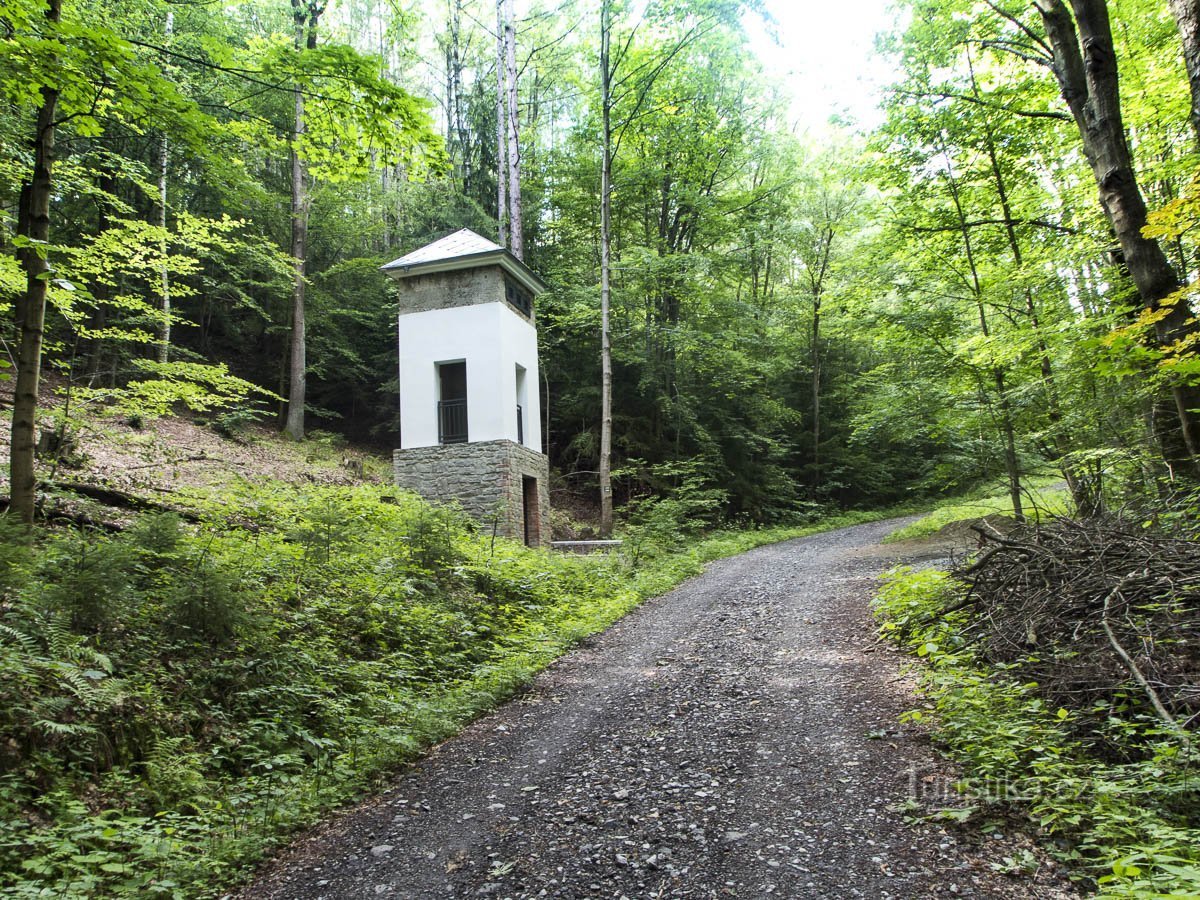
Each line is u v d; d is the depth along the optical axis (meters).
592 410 24.83
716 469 25.70
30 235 6.57
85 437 11.62
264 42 8.15
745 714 5.51
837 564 14.20
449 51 31.84
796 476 31.42
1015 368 12.31
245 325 23.89
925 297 13.96
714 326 26.00
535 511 17.19
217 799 4.26
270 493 10.62
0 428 10.95
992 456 14.36
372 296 25.77
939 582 7.91
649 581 13.10
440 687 6.86
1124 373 6.59
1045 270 11.72
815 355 30.98
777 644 7.77
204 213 20.58
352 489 11.80
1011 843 3.22
